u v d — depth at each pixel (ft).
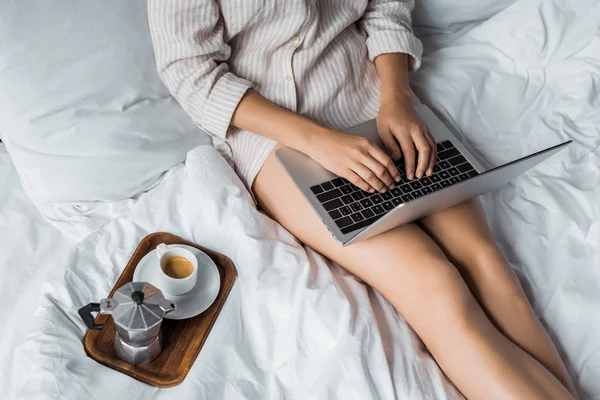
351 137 3.94
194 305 3.56
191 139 4.40
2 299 3.92
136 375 3.33
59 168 4.07
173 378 3.34
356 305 3.67
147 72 4.23
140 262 3.66
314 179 3.93
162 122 4.28
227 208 3.92
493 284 3.87
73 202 4.12
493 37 5.11
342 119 4.50
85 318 3.23
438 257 3.74
